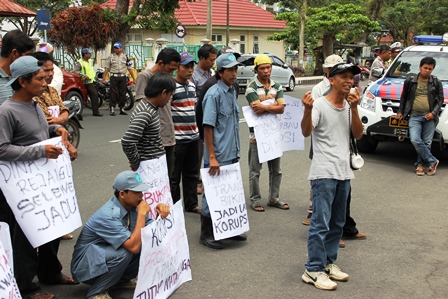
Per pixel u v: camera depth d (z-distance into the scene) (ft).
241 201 17.75
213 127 17.12
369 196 23.50
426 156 27.17
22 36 13.94
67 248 17.13
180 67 19.34
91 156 30.63
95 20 55.93
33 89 12.48
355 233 18.19
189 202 20.88
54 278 14.34
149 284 12.66
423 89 26.81
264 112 20.27
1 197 12.87
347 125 14.29
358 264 16.15
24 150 12.30
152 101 15.43
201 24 108.47
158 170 15.56
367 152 32.48
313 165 14.23
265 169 28.22
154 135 15.66
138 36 107.86
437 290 14.40
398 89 29.40
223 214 17.17
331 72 14.08
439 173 27.86
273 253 16.97
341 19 101.60
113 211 12.97
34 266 13.00
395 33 150.82
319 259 14.46
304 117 13.65
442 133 27.84
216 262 16.17
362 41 126.31
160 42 79.51
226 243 17.83
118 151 32.14
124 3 58.65
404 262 16.33
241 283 14.69
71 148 14.90
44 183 12.76
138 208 13.16
